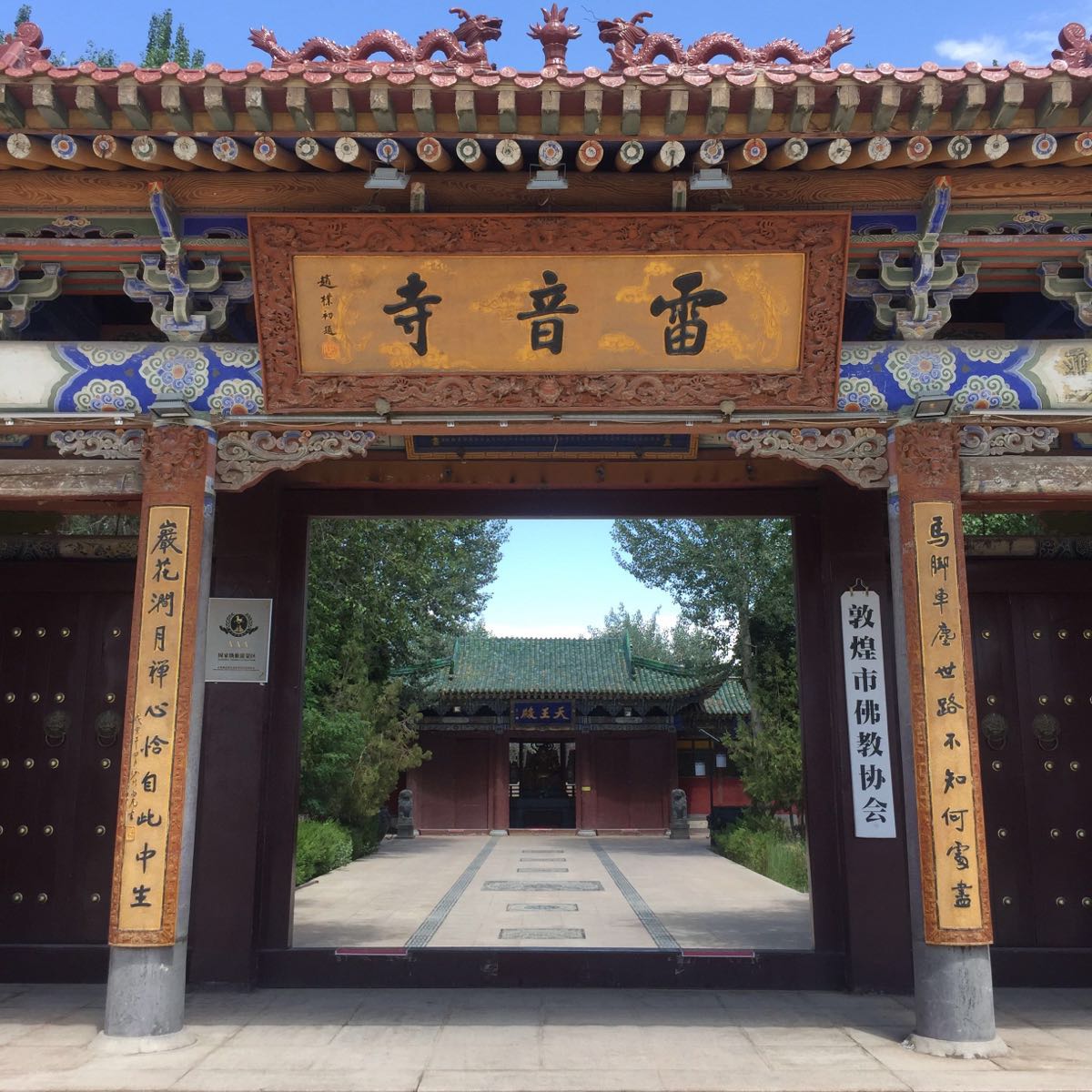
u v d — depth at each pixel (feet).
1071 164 25.52
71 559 35.01
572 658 137.18
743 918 52.47
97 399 27.04
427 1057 24.36
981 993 24.32
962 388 26.96
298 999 30.42
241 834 32.55
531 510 36.04
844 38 25.67
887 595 33.76
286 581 35.19
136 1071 22.82
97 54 75.46
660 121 24.06
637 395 26.89
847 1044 25.45
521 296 26.32
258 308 26.37
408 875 75.05
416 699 114.01
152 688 25.53
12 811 33.58
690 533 102.58
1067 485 26.84
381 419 27.02
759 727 90.99
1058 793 33.58
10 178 25.94
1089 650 34.50
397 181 24.95
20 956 32.30
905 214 26.53
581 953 32.35
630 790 123.95
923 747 25.22
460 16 26.40
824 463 27.17
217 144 24.23
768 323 26.45
